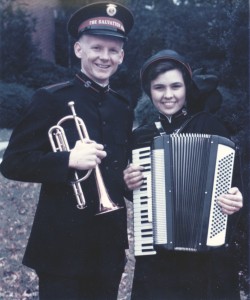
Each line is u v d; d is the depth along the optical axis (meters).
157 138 3.64
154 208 3.60
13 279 5.96
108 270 3.59
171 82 3.74
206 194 3.55
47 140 3.54
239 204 3.50
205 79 4.07
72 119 3.53
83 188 3.54
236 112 4.73
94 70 3.62
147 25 19.91
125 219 3.76
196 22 18.72
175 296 3.62
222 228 3.55
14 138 3.52
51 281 3.52
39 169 3.37
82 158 3.31
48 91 3.55
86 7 3.66
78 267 3.48
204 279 3.64
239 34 5.02
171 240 3.55
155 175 3.61
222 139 3.61
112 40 3.61
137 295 3.71
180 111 3.85
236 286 3.85
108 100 3.77
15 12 17.00
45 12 17.69
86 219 3.52
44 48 17.73
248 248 4.26
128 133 3.85
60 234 3.50
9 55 16.77
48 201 3.55
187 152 3.61
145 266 3.68
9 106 14.27
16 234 7.41
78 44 3.75
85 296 3.63
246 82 4.88
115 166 3.65
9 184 9.77
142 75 3.89
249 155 4.30
